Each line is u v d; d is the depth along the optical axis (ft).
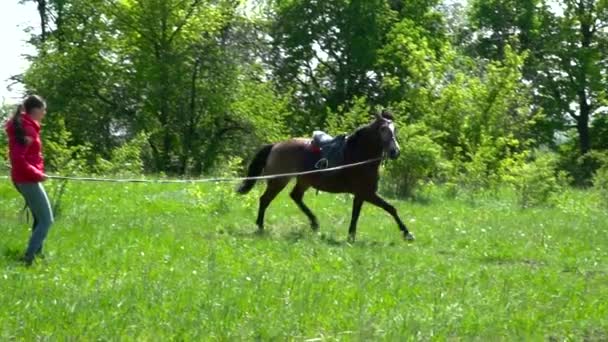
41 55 148.25
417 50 125.90
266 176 52.75
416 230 56.70
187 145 147.54
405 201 78.89
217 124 152.25
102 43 147.64
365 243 49.78
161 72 143.43
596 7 190.60
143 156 146.82
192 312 30.01
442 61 116.26
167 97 145.38
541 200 82.64
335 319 30.27
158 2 143.95
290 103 178.09
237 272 37.04
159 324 28.50
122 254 39.83
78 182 69.51
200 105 148.05
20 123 37.04
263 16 168.96
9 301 30.25
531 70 188.96
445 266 42.63
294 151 54.29
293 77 191.21
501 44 197.98
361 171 52.42
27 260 37.09
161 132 146.82
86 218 50.55
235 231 52.34
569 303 35.35
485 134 107.55
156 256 39.99
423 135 92.32
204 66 147.64
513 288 37.76
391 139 51.57
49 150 74.64
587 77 187.62
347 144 53.06
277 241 47.78
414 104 112.78
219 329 28.32
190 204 62.69
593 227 62.90
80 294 31.60
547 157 86.12
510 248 50.42
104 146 144.05
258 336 28.04
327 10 184.85
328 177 53.11
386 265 41.52
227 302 31.32
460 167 97.25
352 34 184.14
